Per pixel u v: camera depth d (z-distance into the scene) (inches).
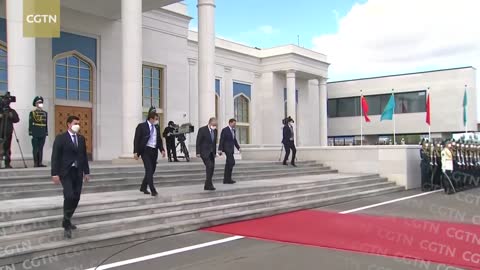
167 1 833.5
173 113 1003.3
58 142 305.7
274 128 1469.0
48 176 443.5
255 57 1461.6
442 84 1624.0
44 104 752.3
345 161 802.8
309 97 1625.2
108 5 791.1
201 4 785.6
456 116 1594.5
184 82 1032.8
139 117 669.9
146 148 415.2
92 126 831.1
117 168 520.1
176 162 701.9
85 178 320.5
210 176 467.5
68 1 765.3
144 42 946.7
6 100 490.3
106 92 849.5
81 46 816.9
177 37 1019.3
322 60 1572.3
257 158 902.4
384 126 1748.3
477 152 789.9
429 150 725.3
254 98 1467.8
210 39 783.7
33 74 551.5
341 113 1857.8
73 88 805.2
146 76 961.5
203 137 470.6
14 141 534.6
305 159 842.2
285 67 1445.6
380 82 1758.1
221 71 1353.3
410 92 1694.1
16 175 438.9
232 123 547.5
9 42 543.8
